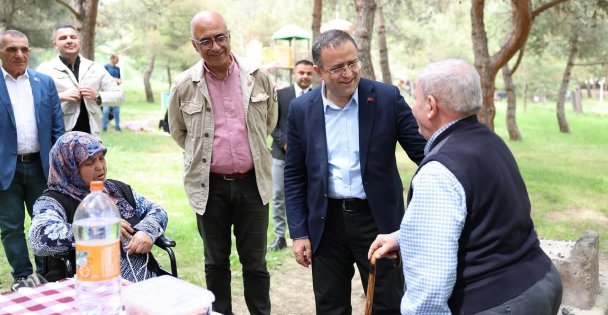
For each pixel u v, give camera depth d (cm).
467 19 2662
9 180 381
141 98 3070
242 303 428
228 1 3216
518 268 190
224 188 335
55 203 274
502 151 197
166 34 2341
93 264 176
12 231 394
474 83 195
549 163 1209
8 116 381
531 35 1579
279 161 534
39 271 411
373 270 231
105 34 2367
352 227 282
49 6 1403
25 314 195
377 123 274
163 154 1141
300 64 505
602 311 383
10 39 377
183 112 331
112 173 914
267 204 349
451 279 181
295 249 293
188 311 170
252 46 2488
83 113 445
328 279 292
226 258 350
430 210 183
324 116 280
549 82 3006
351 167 277
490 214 186
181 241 571
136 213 304
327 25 612
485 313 185
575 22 1520
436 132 200
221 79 330
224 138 329
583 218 719
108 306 189
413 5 1788
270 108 353
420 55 3112
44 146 395
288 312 424
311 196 287
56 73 441
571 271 387
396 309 285
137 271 283
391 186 278
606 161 1253
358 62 262
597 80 3916
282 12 4003
